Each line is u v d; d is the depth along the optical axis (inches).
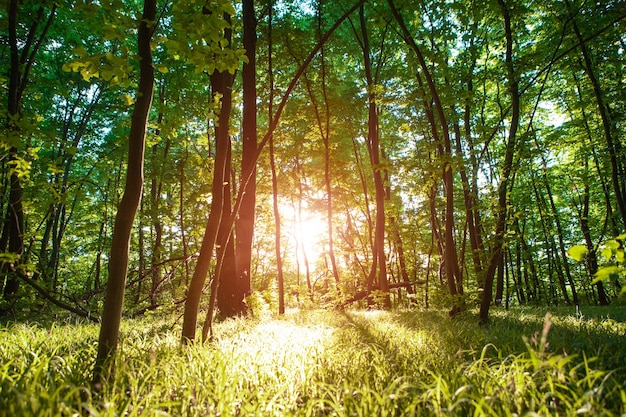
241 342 195.8
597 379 111.1
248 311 427.2
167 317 408.8
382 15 458.6
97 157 751.1
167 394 106.3
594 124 756.0
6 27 393.1
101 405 95.9
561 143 763.4
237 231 466.0
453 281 368.8
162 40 178.5
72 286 988.6
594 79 501.7
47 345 185.6
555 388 99.0
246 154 479.5
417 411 90.5
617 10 426.3
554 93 751.7
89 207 792.3
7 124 230.7
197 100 600.1
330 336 225.6
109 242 743.7
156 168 663.1
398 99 463.5
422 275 1094.4
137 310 459.2
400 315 412.8
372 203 959.0
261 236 1072.2
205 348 165.6
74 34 617.9
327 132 671.1
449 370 125.1
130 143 148.5
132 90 673.6
